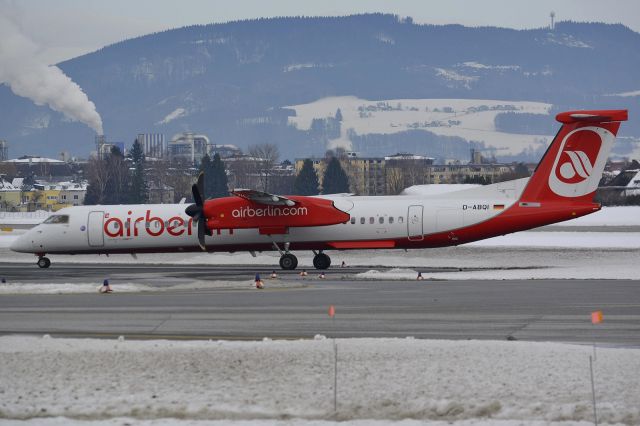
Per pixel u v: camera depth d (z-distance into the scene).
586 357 70.56
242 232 166.25
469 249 197.38
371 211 162.38
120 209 174.50
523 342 77.12
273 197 159.38
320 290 120.38
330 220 160.50
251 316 95.31
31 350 75.44
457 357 71.06
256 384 64.75
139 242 171.75
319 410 58.94
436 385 63.94
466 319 91.88
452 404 58.88
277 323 90.62
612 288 118.94
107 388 64.31
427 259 186.12
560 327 86.25
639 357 70.38
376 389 63.22
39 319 94.69
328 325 89.12
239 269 170.88
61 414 58.59
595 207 153.00
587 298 107.38
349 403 60.28
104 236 172.62
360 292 116.94
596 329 84.88
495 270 156.00
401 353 72.69
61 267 182.75
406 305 102.75
